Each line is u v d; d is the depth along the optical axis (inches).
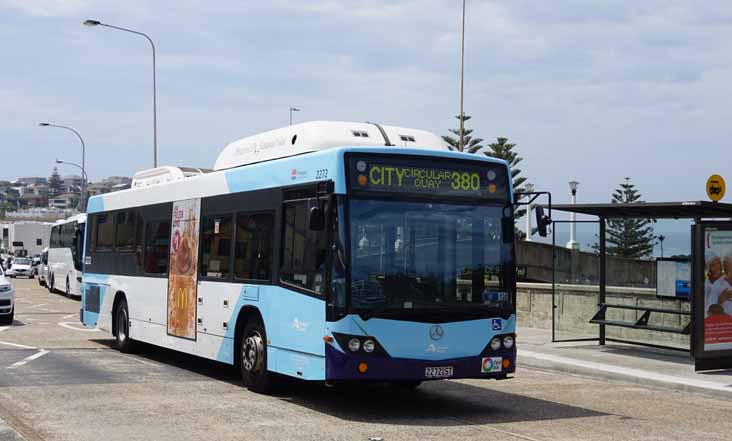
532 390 525.3
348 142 468.1
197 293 559.2
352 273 402.3
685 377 557.9
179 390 486.9
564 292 845.8
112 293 714.8
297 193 448.8
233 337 507.2
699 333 584.7
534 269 1295.5
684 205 597.6
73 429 368.5
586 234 1044.5
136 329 659.4
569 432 381.7
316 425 385.4
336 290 402.0
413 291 411.2
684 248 718.5
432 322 411.2
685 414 444.8
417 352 406.6
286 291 447.5
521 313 901.8
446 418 414.3
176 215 605.0
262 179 489.4
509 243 441.1
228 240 524.4
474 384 549.6
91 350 698.8
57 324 956.0
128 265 685.3
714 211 647.8
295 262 442.6
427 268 417.1
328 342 402.9
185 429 370.3
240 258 506.0
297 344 434.3
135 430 367.2
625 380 571.2
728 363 598.2
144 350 690.2
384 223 413.1
